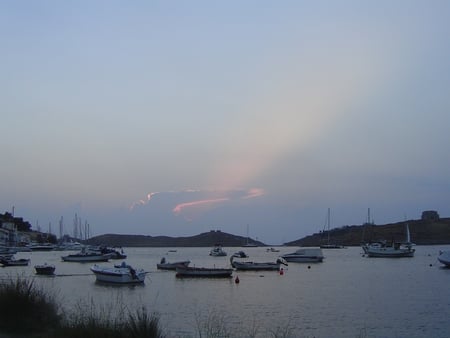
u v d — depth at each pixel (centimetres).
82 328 1725
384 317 3947
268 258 16350
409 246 14975
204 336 2734
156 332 1723
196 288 6281
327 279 7688
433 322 3738
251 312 4162
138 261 14062
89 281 6988
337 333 3300
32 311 2020
